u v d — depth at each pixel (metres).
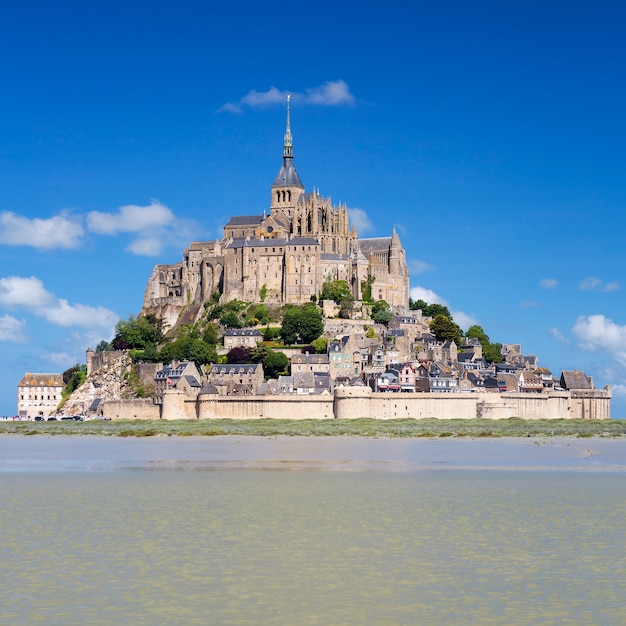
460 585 86.88
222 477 166.12
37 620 76.12
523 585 86.69
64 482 158.75
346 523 116.56
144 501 135.25
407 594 84.00
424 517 120.81
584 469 178.88
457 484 154.38
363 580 88.75
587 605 80.31
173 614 78.06
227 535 109.00
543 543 104.38
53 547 102.19
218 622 76.06
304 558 97.50
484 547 102.38
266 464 191.38
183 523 116.56
